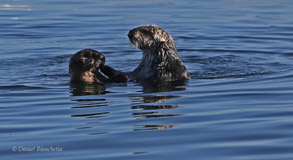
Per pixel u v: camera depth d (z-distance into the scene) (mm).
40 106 21250
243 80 26484
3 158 15078
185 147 15695
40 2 55156
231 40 39562
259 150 15281
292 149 15273
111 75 26797
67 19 46219
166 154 15102
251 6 53688
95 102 21906
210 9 51969
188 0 57844
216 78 27281
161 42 27219
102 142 16297
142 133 17172
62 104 21562
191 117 19156
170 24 44469
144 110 20312
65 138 16750
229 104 21141
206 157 14812
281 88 24062
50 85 25703
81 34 40844
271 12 50250
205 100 21969
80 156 15047
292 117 18750
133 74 27672
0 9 50938
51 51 35531
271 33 41469
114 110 20391
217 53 35688
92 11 50031
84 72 26141
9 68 30328
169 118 19062
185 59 33719
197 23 45188
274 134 16781
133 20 45844
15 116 19703
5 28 42406
